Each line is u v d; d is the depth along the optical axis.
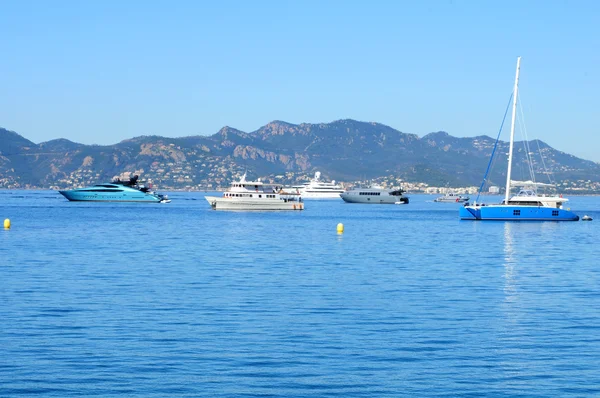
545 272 71.00
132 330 41.94
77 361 35.53
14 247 94.62
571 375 34.12
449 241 112.38
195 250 92.19
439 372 34.47
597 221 172.75
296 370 34.50
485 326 43.91
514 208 165.75
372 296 54.50
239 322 44.41
